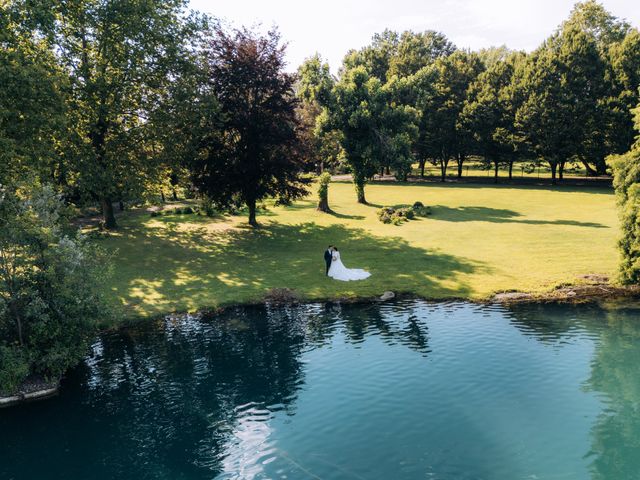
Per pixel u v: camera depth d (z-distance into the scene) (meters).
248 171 36.62
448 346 19.22
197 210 47.47
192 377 17.33
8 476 12.16
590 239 34.84
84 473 12.17
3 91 23.92
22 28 26.55
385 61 89.25
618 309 22.83
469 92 73.44
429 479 11.55
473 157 111.62
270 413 14.80
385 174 89.31
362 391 15.93
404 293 25.75
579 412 14.31
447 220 44.19
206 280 28.03
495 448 12.67
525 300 24.27
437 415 14.35
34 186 18.22
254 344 20.03
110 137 35.97
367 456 12.51
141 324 22.36
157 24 34.03
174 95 34.88
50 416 15.09
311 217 45.94
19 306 17.23
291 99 39.56
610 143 63.12
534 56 68.19
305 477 11.76
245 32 38.59
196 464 12.40
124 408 15.39
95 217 47.22
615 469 11.70
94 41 34.75
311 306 24.34
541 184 70.25
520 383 16.12
